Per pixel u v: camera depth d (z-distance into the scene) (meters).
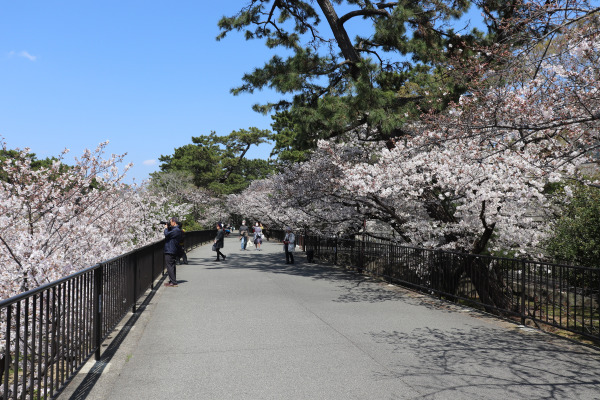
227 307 9.95
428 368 5.61
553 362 5.89
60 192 11.27
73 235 9.30
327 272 17.50
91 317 5.72
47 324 4.20
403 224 15.18
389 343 6.85
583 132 7.96
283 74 17.31
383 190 12.95
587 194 12.57
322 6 18.23
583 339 8.15
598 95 7.43
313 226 27.33
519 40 8.38
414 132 15.16
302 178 18.98
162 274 16.28
